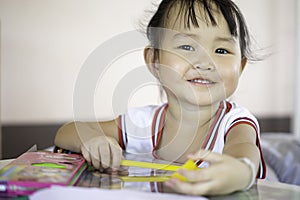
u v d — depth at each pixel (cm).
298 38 272
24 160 62
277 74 277
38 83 245
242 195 52
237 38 81
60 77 247
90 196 46
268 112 277
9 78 242
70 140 76
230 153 62
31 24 243
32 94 244
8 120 242
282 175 140
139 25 97
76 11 247
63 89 248
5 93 241
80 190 47
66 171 56
